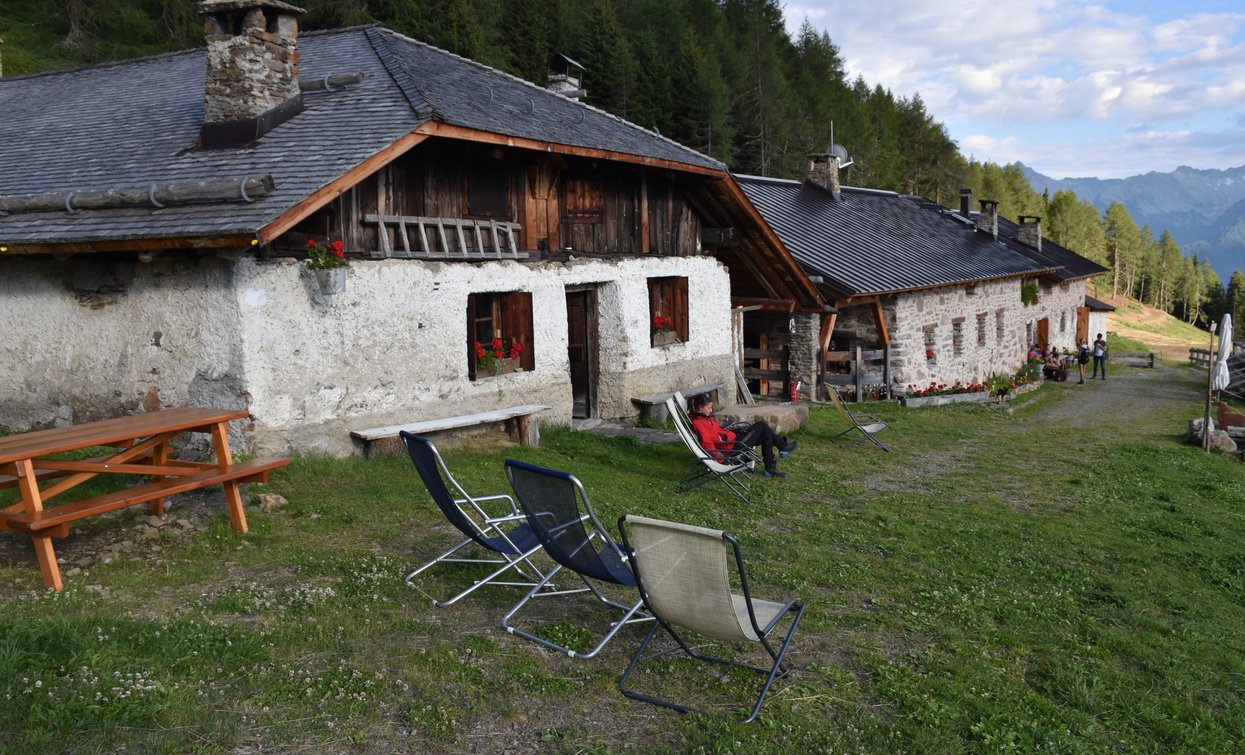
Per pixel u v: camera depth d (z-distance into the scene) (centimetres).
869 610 549
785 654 457
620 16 5725
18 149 1034
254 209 715
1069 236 8169
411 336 917
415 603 501
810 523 770
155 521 614
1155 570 720
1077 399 2430
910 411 1728
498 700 389
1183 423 1912
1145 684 478
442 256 950
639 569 402
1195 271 10419
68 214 802
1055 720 410
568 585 548
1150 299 9956
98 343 834
